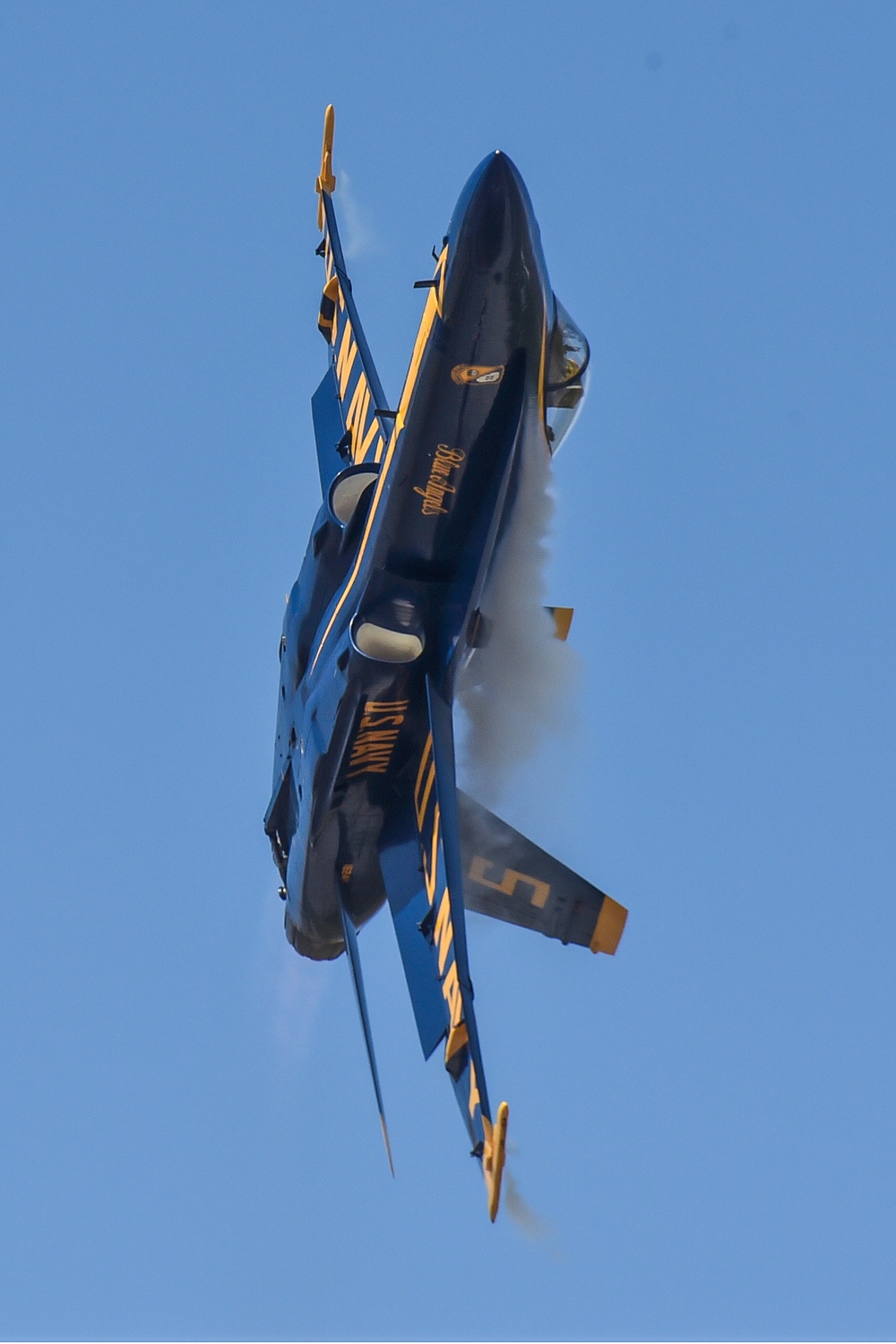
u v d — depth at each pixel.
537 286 60.59
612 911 71.06
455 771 66.44
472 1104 57.84
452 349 61.78
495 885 71.25
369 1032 67.31
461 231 59.69
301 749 71.94
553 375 64.25
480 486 64.69
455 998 60.34
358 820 69.81
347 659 66.19
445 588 66.31
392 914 65.88
